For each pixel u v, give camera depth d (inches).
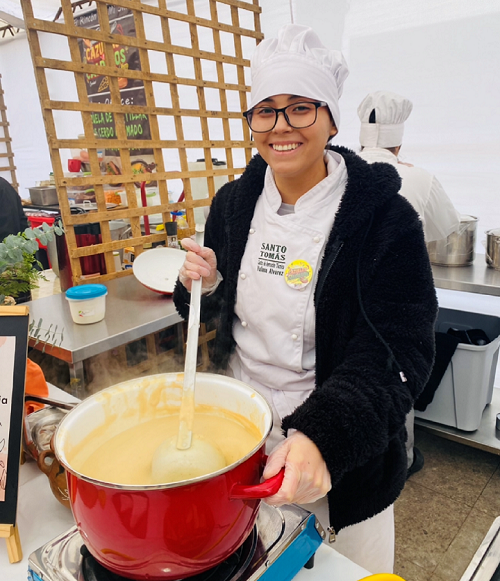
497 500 87.4
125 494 18.4
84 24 136.9
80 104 75.2
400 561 74.1
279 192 40.9
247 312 41.3
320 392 27.9
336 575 27.1
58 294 81.7
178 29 125.4
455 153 102.2
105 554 20.6
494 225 104.7
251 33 102.0
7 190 128.3
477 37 91.7
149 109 84.7
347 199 35.5
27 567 28.2
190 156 138.6
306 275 37.6
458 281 87.6
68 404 35.3
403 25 98.2
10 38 172.9
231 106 125.9
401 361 30.4
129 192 85.3
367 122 84.9
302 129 34.6
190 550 19.8
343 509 37.8
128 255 92.7
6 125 194.2
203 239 49.6
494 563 23.6
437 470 96.6
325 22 106.0
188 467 21.0
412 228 34.4
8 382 28.8
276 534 25.7
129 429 28.8
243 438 26.9
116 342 62.3
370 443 25.9
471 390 94.0
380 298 33.1
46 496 34.5
